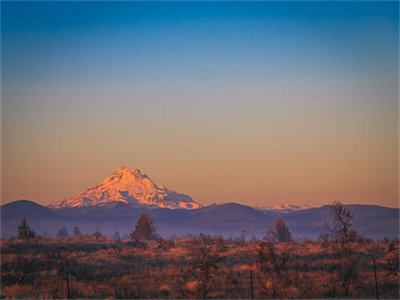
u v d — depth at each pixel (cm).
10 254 10381
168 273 8756
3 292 7756
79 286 7975
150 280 8231
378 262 8719
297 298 6706
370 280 7488
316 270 8281
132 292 7275
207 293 7112
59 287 7850
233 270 8619
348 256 7831
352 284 7162
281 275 7619
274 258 8019
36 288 8038
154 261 10275
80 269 9312
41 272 9056
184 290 7238
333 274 7594
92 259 10350
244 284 7581
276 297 6794
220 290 7288
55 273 9012
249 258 9969
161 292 7369
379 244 11050
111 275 8875
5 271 8925
